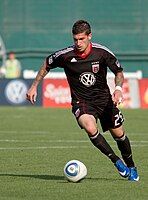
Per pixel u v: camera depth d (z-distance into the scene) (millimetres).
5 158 37781
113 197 25234
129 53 122875
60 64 28672
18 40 122938
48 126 60906
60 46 123312
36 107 86688
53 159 37469
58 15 123312
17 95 88000
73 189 26938
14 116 72250
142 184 28344
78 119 28141
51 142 47188
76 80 28406
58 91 87375
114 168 33625
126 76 110688
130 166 29391
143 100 87062
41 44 123125
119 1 123312
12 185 28094
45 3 123062
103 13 123562
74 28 27688
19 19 122938
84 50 28047
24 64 122125
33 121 66188
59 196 25406
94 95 28391
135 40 123500
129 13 123375
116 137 29062
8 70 100625
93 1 123500
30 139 49250
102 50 28203
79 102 28391
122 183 28562
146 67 123062
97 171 32469
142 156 39125
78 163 28797
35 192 26281
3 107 86750
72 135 52656
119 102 27375
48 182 28828
